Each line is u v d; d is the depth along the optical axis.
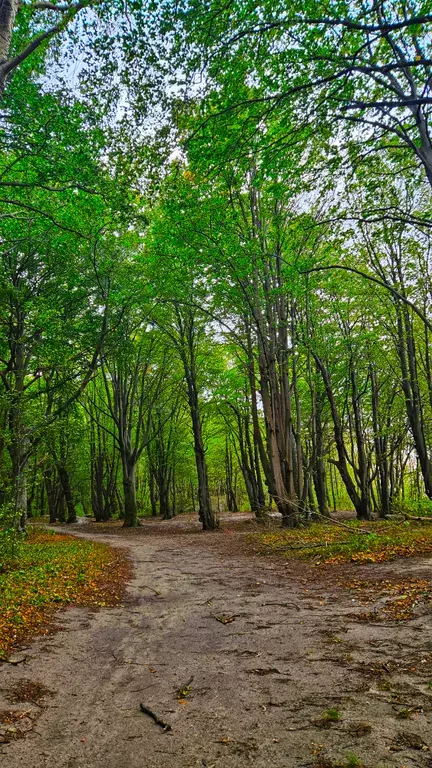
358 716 3.59
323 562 11.13
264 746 3.27
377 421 26.69
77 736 3.59
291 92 8.09
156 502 51.78
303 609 7.23
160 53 8.51
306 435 28.64
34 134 11.14
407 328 21.38
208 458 49.88
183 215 15.88
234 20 8.20
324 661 4.89
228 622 6.91
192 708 4.02
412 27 7.95
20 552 13.60
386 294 20.47
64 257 17.94
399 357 23.56
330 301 22.06
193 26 8.17
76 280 19.69
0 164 13.77
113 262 19.89
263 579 10.20
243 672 4.80
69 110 11.01
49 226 15.28
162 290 21.41
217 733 3.53
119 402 31.42
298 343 21.34
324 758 3.04
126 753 3.30
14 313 17.81
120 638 6.42
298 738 3.34
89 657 5.61
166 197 14.41
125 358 25.23
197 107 9.67
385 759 2.97
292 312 21.33
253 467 36.62
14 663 5.29
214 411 37.09
